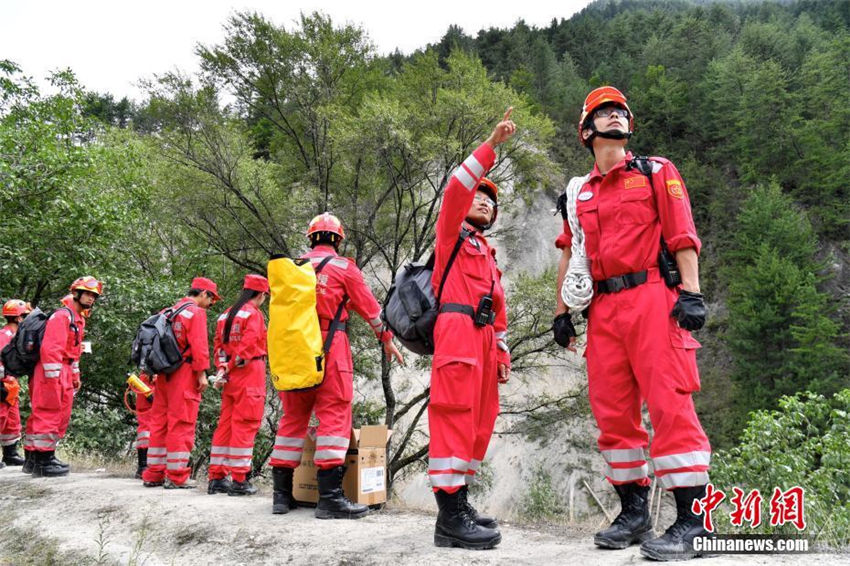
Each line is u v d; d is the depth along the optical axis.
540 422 13.79
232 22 13.18
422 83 13.57
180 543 3.88
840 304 32.84
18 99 12.80
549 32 78.44
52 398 6.70
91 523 4.55
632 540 3.00
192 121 13.30
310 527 3.89
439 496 3.23
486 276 3.44
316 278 4.45
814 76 49.31
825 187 38.59
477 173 3.21
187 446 5.96
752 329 29.62
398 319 3.49
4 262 10.71
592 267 3.08
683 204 2.88
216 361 5.64
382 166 12.89
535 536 3.55
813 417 6.48
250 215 13.97
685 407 2.73
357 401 14.78
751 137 42.44
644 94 50.53
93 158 12.84
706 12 79.50
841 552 2.80
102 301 11.60
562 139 41.31
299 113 13.94
